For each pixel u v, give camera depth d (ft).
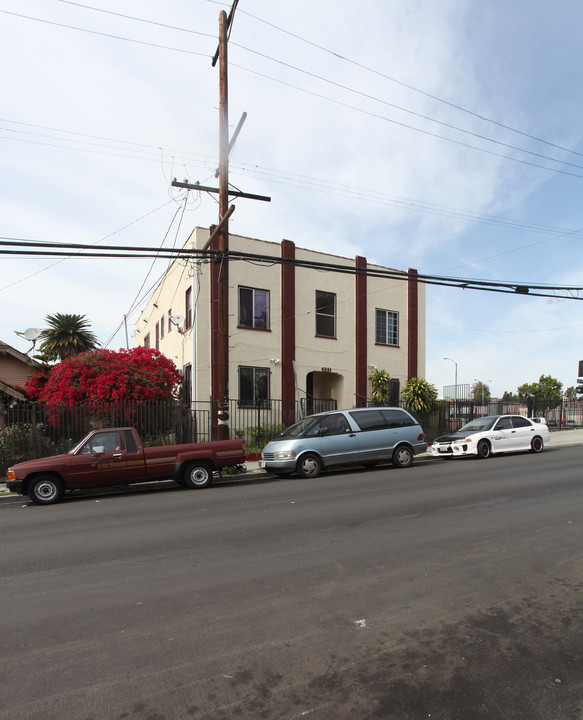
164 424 49.37
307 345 64.34
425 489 30.96
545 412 81.76
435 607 13.50
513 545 18.70
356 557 17.66
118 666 10.75
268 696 9.62
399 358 72.74
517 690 9.76
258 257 39.09
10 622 13.08
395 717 8.96
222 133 43.04
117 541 21.01
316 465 40.37
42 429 45.52
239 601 14.06
